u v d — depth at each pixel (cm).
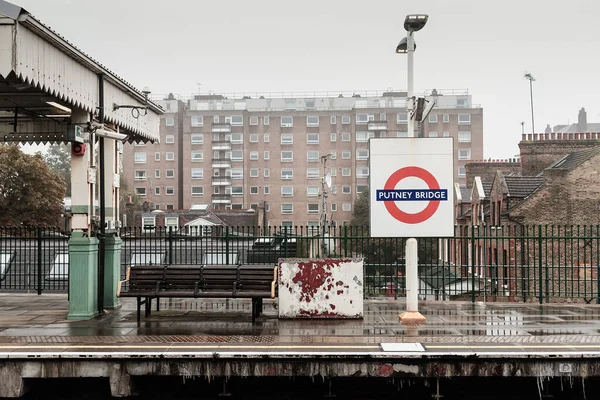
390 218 1141
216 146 8994
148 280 1150
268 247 1841
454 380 919
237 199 9006
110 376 857
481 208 3344
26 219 5088
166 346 905
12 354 852
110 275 1279
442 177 1142
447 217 1138
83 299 1145
